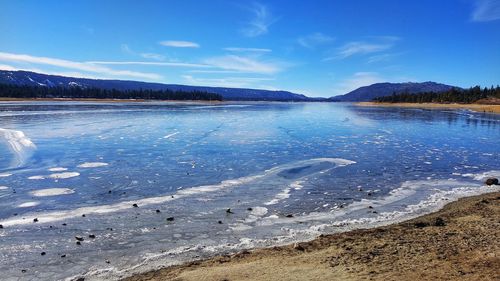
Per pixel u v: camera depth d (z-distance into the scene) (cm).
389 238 936
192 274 757
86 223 1117
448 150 2597
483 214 1122
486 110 9206
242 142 2889
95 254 908
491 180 1617
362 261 779
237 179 1686
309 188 1538
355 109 10619
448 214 1164
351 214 1210
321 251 870
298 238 1002
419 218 1150
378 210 1252
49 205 1298
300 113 7750
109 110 7394
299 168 1925
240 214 1205
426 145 2845
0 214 1202
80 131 3506
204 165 1989
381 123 5022
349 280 679
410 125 4706
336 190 1510
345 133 3656
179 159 2156
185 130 3731
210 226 1095
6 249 936
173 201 1345
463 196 1420
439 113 7800
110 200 1361
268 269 760
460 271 687
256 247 941
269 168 1917
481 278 646
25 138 2938
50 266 847
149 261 867
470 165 2064
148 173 1798
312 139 3131
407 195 1440
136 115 5972
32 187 1534
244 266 787
